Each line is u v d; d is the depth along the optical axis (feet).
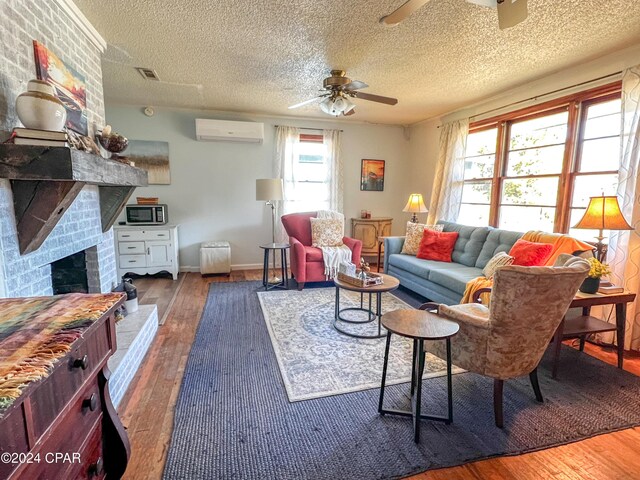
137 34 8.15
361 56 9.40
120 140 7.40
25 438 2.16
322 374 7.38
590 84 9.71
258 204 17.07
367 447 5.28
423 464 4.97
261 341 8.98
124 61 9.84
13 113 5.02
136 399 6.44
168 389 6.78
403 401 6.46
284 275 14.51
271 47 8.86
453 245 13.17
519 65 10.01
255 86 12.16
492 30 7.85
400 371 7.57
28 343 2.51
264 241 17.43
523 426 5.81
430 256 13.20
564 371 7.66
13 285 4.84
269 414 6.03
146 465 4.87
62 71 6.38
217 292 13.38
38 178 4.42
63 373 2.64
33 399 2.25
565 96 10.46
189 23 7.64
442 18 7.33
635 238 8.42
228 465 4.90
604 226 7.72
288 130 16.70
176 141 15.71
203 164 16.14
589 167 10.16
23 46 5.29
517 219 12.62
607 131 9.66
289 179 16.98
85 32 7.53
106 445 3.58
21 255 5.03
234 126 15.53
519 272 5.20
